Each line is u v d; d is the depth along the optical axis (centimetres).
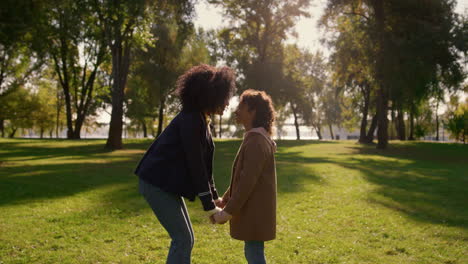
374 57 2191
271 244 454
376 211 635
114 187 843
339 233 505
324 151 2252
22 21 1330
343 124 5294
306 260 400
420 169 1384
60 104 4616
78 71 3388
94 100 4059
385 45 2103
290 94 3453
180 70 3161
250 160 269
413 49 2014
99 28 2072
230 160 1519
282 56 3381
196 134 264
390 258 409
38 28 1589
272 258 405
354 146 2666
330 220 575
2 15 1277
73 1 1753
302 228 528
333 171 1191
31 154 1797
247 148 274
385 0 2233
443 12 2162
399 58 2038
